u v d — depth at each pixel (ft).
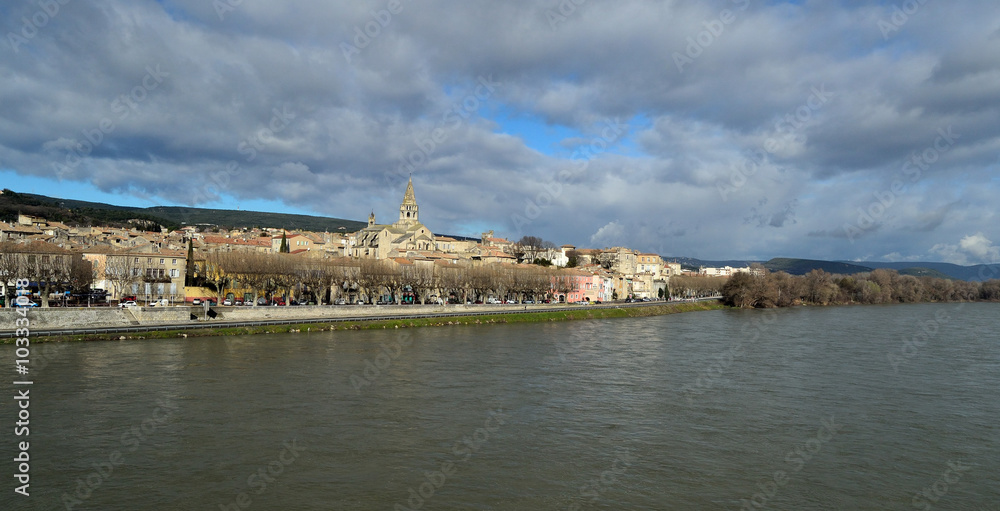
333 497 146.51
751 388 266.57
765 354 367.45
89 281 440.04
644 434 198.80
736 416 221.05
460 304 581.53
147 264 527.81
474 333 463.01
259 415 209.15
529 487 154.92
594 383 272.51
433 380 270.87
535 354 353.92
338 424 201.57
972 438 199.72
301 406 221.46
